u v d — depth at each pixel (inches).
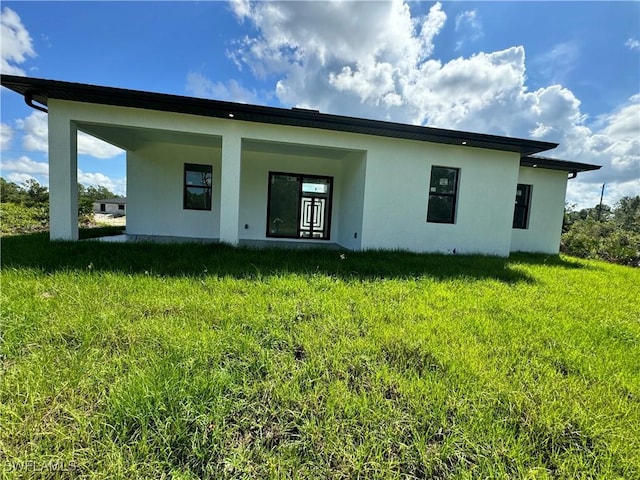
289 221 334.0
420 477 45.7
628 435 54.4
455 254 258.8
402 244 259.4
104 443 47.6
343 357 76.4
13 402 54.9
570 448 51.4
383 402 60.3
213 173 317.1
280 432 52.6
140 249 191.8
